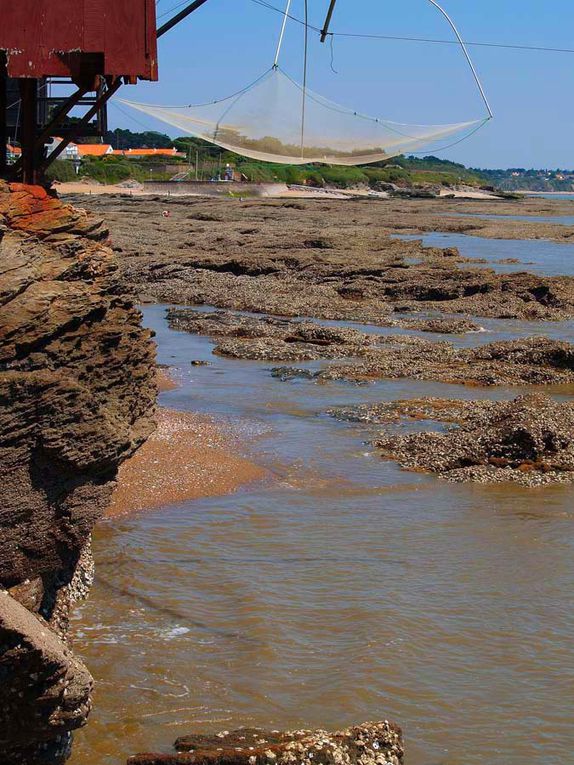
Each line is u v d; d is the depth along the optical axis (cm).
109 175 16862
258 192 16575
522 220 12344
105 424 1158
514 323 4322
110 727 1088
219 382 2975
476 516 1803
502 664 1258
